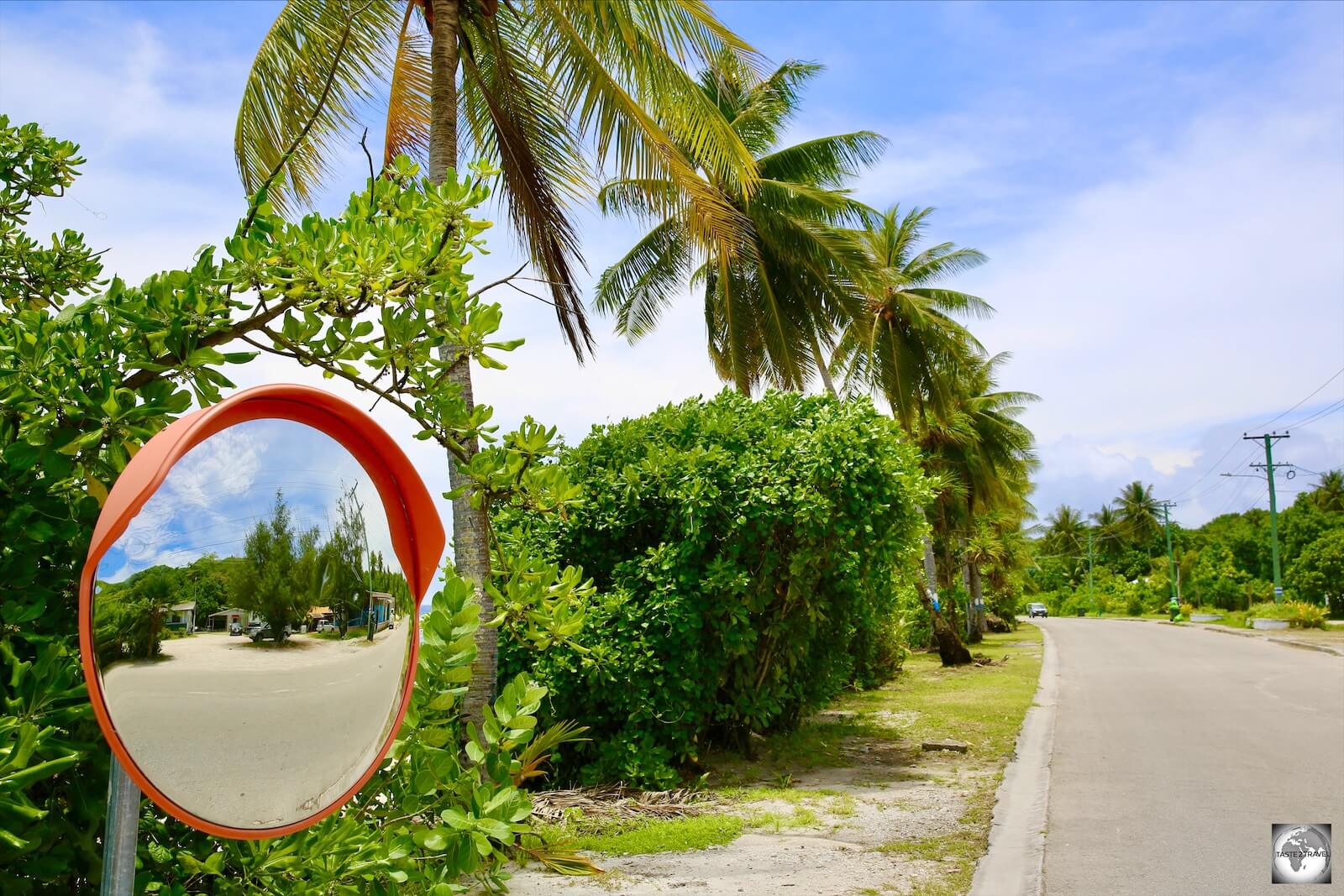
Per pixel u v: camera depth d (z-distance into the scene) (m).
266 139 8.59
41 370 2.15
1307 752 9.24
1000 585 42.38
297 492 1.78
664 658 8.06
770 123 17.84
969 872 5.38
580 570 3.38
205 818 1.57
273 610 1.71
